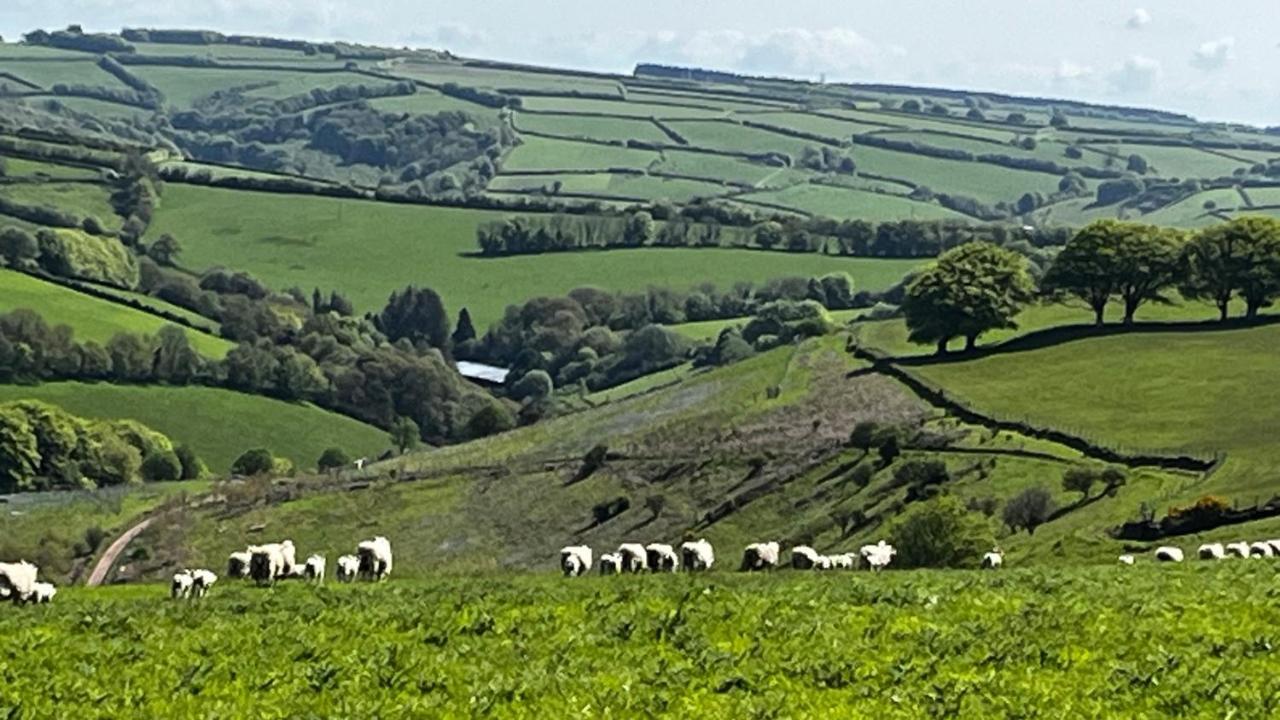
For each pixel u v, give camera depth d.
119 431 154.38
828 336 185.38
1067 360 153.25
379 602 37.09
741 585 38.75
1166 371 145.12
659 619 31.78
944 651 28.02
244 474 154.38
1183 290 168.12
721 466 127.06
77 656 29.86
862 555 60.28
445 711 23.98
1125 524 93.31
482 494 133.12
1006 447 119.25
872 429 124.00
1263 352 150.38
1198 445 115.38
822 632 30.05
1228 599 33.47
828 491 116.44
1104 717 22.94
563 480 132.50
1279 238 164.75
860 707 23.80
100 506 137.12
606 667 27.12
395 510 132.00
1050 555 85.31
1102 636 28.98
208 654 29.77
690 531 115.31
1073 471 107.19
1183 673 25.50
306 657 29.27
